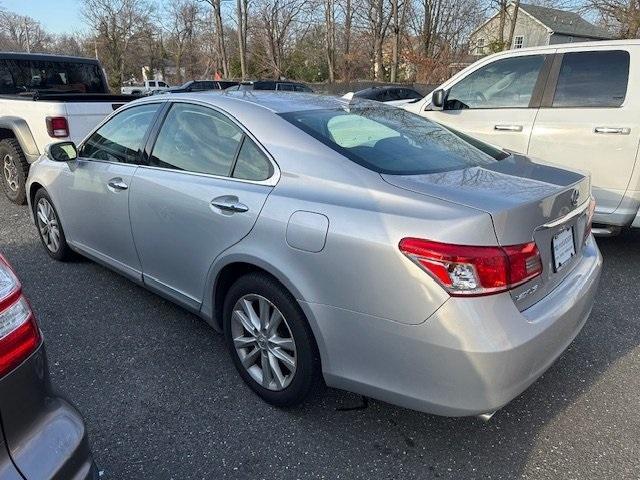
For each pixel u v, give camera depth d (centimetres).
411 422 253
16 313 143
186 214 278
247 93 314
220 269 264
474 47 2955
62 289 393
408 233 196
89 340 324
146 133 323
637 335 336
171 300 316
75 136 595
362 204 214
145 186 306
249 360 267
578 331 246
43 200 431
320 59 3491
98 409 260
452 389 195
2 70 699
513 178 238
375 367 211
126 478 218
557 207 220
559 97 470
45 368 153
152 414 257
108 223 346
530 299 210
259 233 240
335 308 215
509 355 190
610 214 448
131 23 5597
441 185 218
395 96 1652
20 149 629
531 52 494
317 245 217
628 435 246
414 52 2798
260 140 259
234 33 4012
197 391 275
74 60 776
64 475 145
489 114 511
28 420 144
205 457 230
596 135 443
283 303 237
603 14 1970
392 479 219
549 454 234
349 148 247
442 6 2880
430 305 191
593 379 289
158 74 5978
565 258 236
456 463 228
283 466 225
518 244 197
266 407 262
